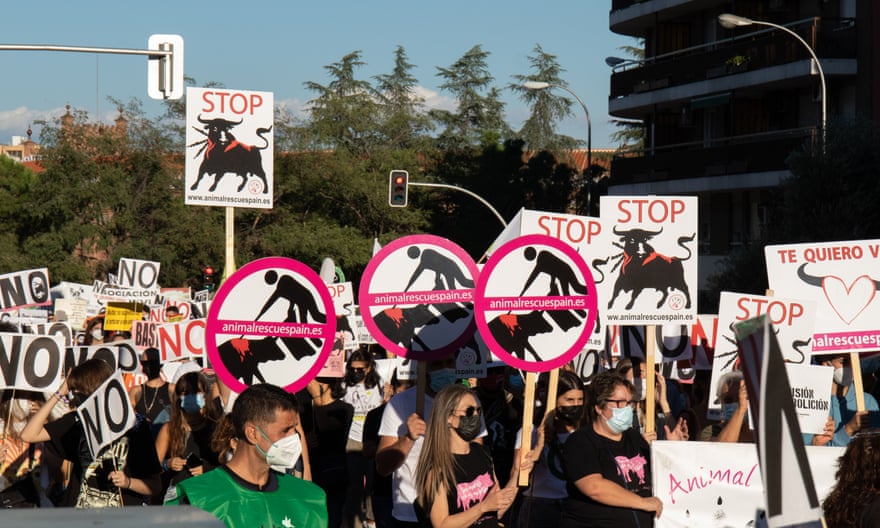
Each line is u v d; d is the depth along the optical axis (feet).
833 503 18.35
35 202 187.21
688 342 39.93
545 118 315.37
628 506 22.79
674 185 144.46
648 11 148.87
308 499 16.35
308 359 25.71
